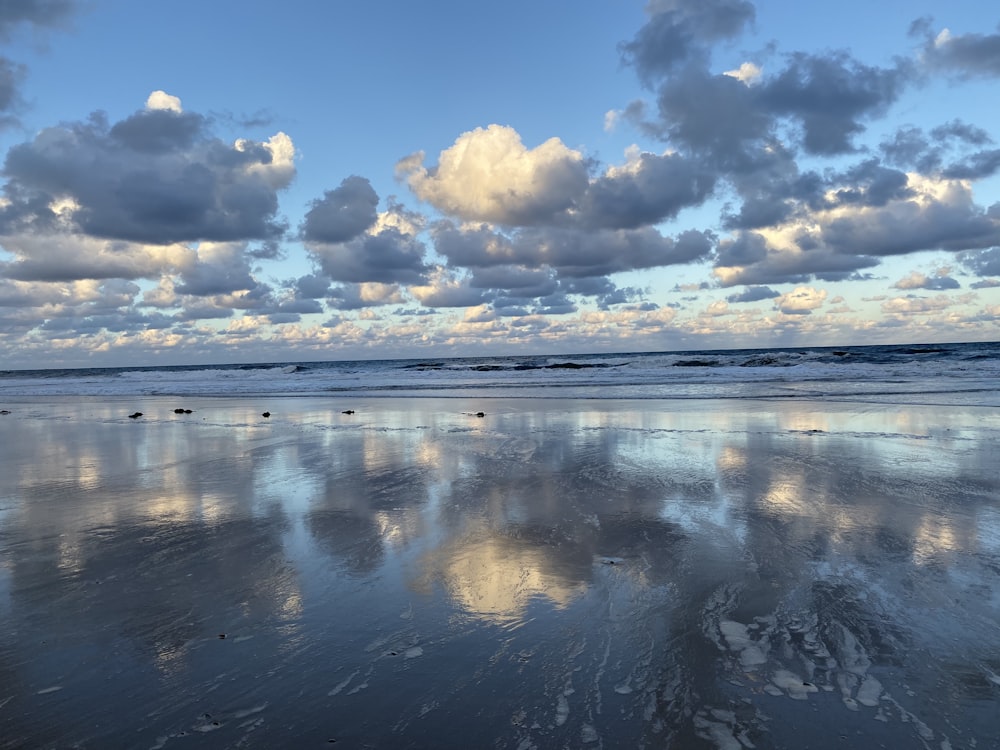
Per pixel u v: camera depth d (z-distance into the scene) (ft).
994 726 8.85
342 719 9.20
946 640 11.30
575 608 12.91
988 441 33.19
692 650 11.09
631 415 49.47
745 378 96.02
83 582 14.73
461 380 111.86
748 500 21.54
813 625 11.97
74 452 35.47
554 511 20.56
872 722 8.99
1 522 20.29
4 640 11.82
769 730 8.85
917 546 16.38
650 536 17.63
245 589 14.16
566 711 9.35
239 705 9.58
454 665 10.68
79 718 9.30
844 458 29.04
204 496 23.50
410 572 15.11
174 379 143.84
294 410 61.21
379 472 27.66
